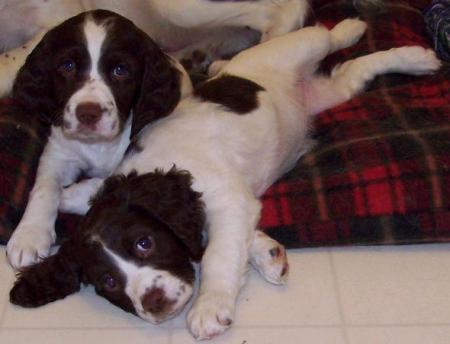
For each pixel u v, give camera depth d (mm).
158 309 625
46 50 757
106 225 642
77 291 701
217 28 991
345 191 748
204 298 643
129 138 788
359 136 809
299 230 738
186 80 825
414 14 1023
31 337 664
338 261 724
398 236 732
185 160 709
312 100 889
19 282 693
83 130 723
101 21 747
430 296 685
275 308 679
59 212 773
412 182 745
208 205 694
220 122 744
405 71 912
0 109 865
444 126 807
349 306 678
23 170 804
